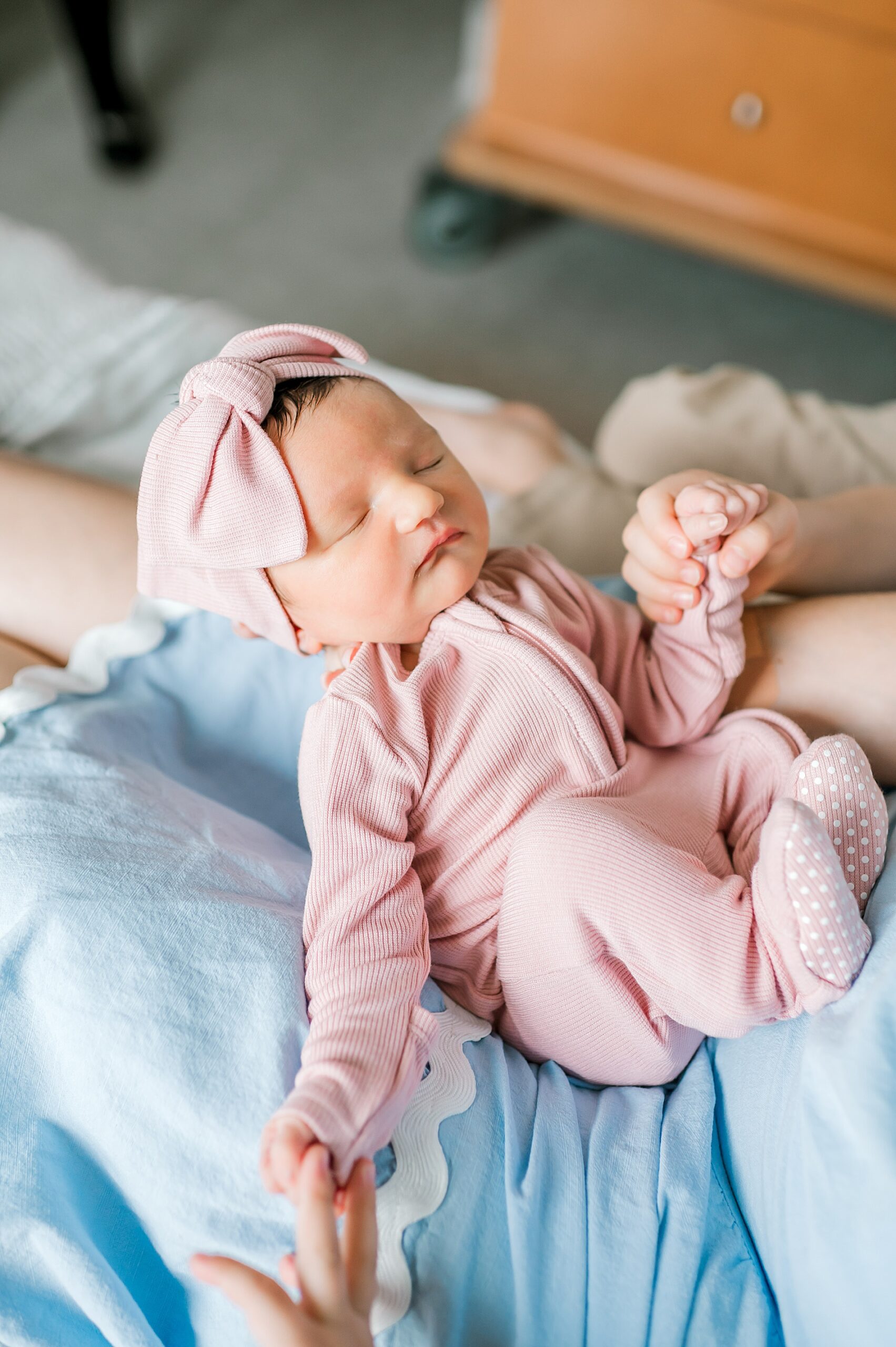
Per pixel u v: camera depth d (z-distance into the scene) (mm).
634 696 835
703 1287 626
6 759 754
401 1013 634
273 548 705
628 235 2129
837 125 1625
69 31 1942
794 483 1072
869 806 685
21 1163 614
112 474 1176
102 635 879
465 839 758
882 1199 537
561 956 685
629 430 1142
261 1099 606
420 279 2035
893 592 866
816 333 1954
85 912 650
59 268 1340
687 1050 724
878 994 599
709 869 742
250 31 2484
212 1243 594
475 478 1186
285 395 733
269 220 2117
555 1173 651
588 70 1730
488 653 778
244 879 725
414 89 2371
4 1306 593
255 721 917
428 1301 600
